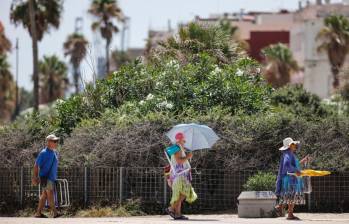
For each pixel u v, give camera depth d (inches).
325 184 1929.1
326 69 6540.4
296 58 7032.5
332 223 1464.1
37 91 4345.5
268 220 1544.0
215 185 1941.4
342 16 5748.0
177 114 2187.5
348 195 1925.4
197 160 1957.4
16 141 2212.1
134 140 2000.5
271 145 1985.7
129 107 2219.5
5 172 2107.5
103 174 1985.7
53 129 2283.5
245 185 1800.0
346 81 4382.4
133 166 1982.0
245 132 1988.2
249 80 2400.3
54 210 1739.7
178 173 1571.1
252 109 2237.9
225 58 2655.0
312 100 3853.3
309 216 1756.9
